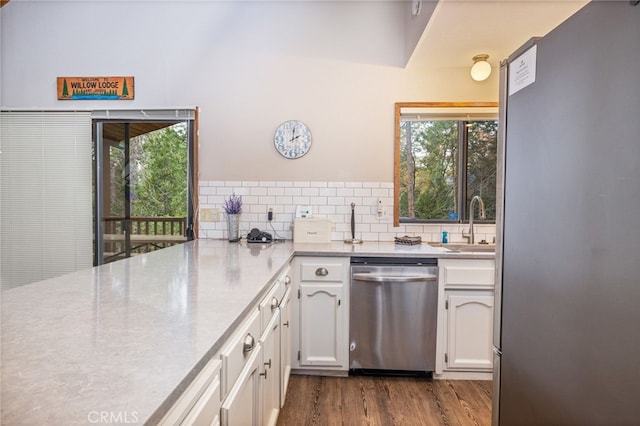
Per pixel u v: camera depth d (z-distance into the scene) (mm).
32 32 2822
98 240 2873
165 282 1291
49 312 933
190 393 663
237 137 2828
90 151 2842
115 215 2900
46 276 2873
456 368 2260
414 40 2461
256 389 1206
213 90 2820
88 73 2822
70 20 2816
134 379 584
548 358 900
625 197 666
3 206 2865
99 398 526
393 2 2773
